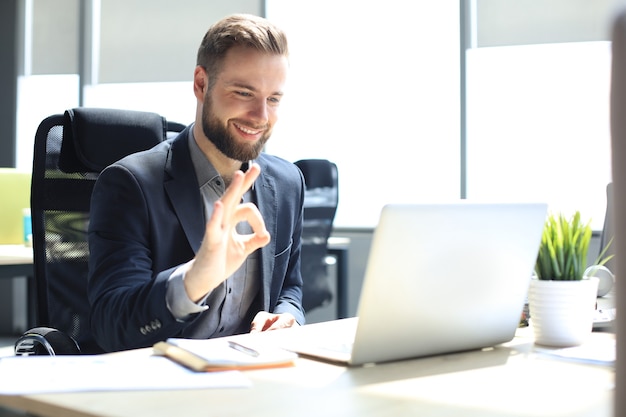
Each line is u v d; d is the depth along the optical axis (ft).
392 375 3.54
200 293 4.19
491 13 16.11
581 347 4.31
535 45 15.76
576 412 2.87
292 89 19.04
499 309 4.21
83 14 20.68
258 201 6.07
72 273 6.76
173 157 5.77
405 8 17.88
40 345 5.60
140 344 4.59
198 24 19.33
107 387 3.09
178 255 5.57
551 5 15.56
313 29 18.86
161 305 4.28
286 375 3.49
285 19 18.98
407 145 17.97
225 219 4.09
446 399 3.07
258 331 5.16
